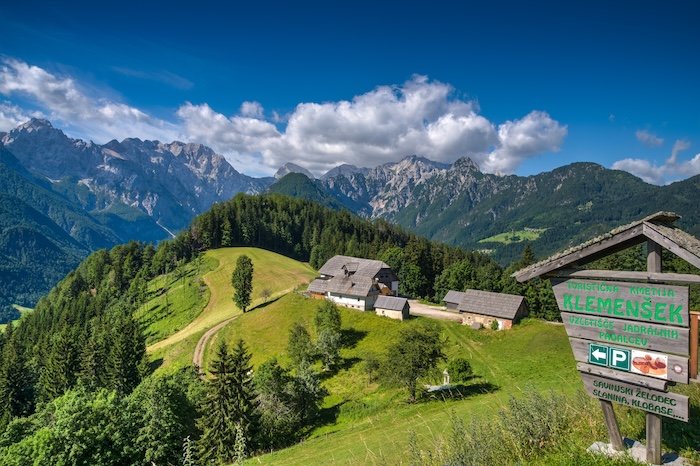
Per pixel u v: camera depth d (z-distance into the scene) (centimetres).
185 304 12988
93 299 15725
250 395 4206
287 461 2802
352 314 8438
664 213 937
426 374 4275
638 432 1191
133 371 8200
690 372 918
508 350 6469
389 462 1894
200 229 17750
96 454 3562
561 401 1484
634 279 998
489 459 1164
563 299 1135
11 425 4706
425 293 13600
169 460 3819
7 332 15238
